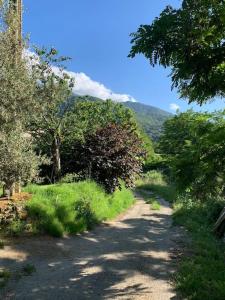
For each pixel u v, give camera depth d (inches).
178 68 168.2
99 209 506.9
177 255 345.4
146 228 482.3
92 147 646.5
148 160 1829.5
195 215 578.2
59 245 349.1
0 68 403.2
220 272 289.4
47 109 563.2
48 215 390.0
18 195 414.6
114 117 1636.3
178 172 188.5
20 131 409.4
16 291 235.1
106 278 269.1
